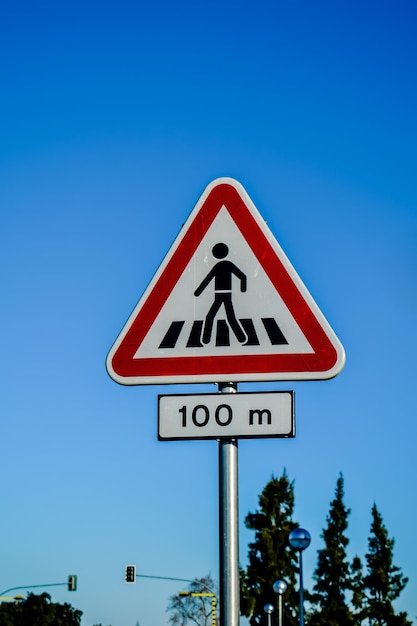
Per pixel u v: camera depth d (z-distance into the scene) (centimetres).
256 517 8356
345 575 8300
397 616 8412
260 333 588
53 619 12212
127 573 6875
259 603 8144
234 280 594
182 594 6650
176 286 597
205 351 589
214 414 578
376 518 8581
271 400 578
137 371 593
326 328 585
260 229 598
